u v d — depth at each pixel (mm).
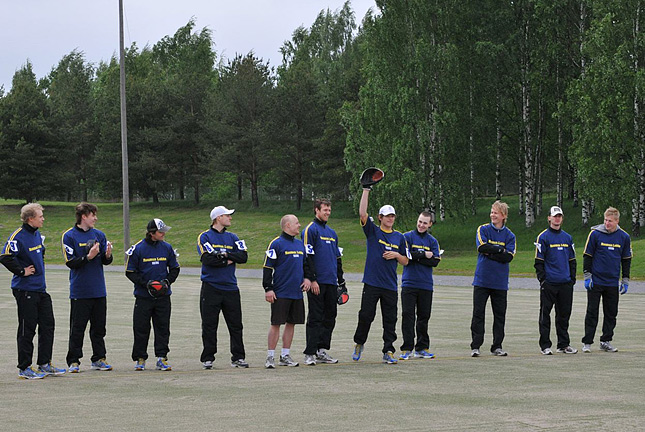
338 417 6555
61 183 86625
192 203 87875
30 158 85000
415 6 53625
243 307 19906
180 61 102250
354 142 57344
